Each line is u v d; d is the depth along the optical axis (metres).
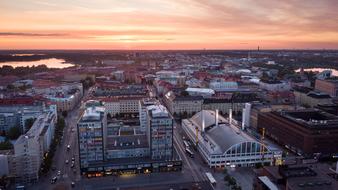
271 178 191.25
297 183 174.12
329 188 169.88
